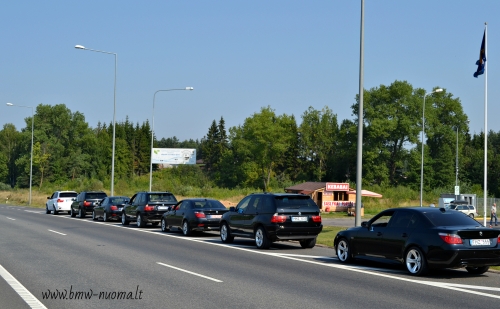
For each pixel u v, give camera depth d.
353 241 14.13
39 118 110.94
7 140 126.94
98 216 33.44
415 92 79.94
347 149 86.00
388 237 13.03
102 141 119.94
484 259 11.75
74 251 16.62
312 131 110.12
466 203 55.34
